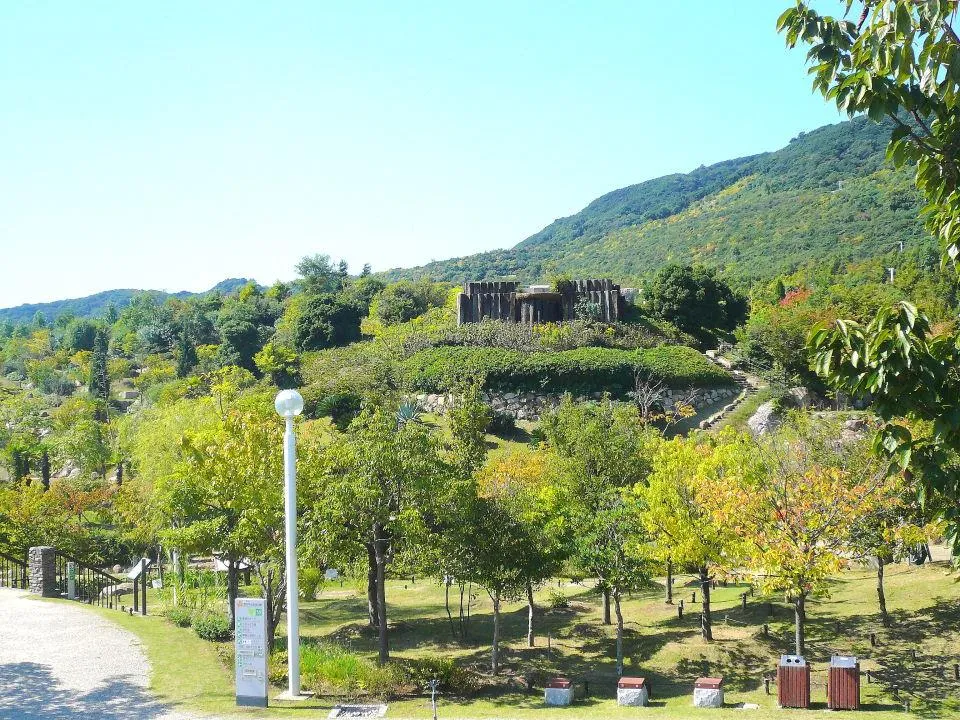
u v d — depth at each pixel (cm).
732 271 14062
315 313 8781
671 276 7525
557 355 6256
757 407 5881
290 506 1848
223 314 11062
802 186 19538
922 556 3253
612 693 2306
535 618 3322
